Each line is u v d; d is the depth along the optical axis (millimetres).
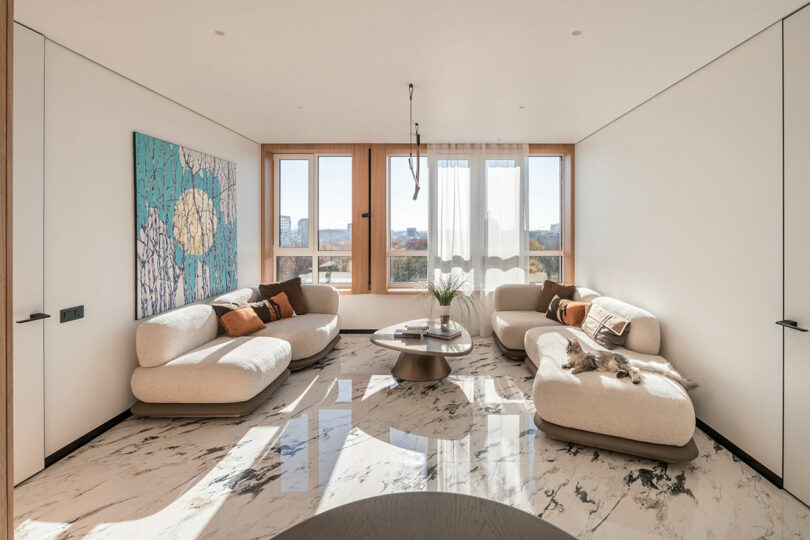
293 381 3648
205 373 2818
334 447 2496
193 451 2463
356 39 2455
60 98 2467
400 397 3281
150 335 2879
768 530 1797
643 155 3555
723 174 2586
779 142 2154
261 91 3311
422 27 2318
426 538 1024
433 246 5191
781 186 2141
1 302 912
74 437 2535
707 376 2734
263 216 5277
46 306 2361
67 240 2512
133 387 2818
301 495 2033
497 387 3500
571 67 2824
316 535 1030
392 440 2580
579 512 1903
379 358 4332
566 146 5203
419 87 3209
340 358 4332
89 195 2682
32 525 1826
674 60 2691
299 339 3857
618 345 3271
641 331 3150
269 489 2082
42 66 2346
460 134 4684
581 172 4980
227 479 2172
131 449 2504
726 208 2559
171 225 3498
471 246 5203
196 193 3852
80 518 1875
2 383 915
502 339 4230
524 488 2086
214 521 1852
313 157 5414
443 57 2693
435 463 2318
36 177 2299
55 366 2420
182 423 2855
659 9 2096
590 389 2439
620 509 1927
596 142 4547
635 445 2301
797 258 2039
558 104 3596
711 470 2270
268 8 2123
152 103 3291
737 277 2461
